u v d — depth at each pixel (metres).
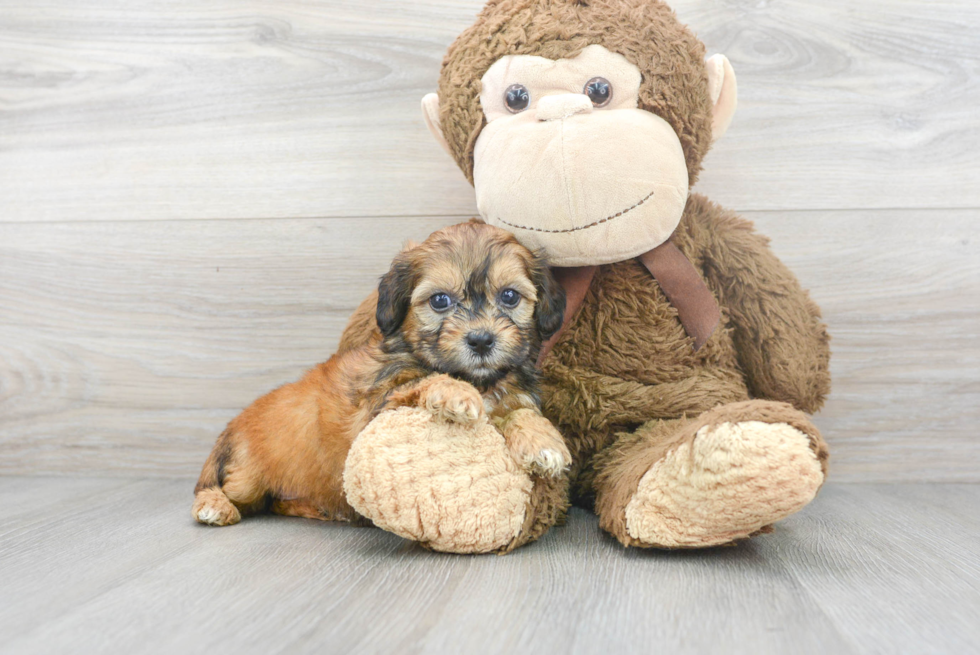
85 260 2.89
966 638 1.30
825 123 2.72
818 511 2.28
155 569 1.70
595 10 2.06
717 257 2.28
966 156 2.70
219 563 1.74
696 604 1.45
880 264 2.72
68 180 2.89
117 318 2.89
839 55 2.71
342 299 2.85
